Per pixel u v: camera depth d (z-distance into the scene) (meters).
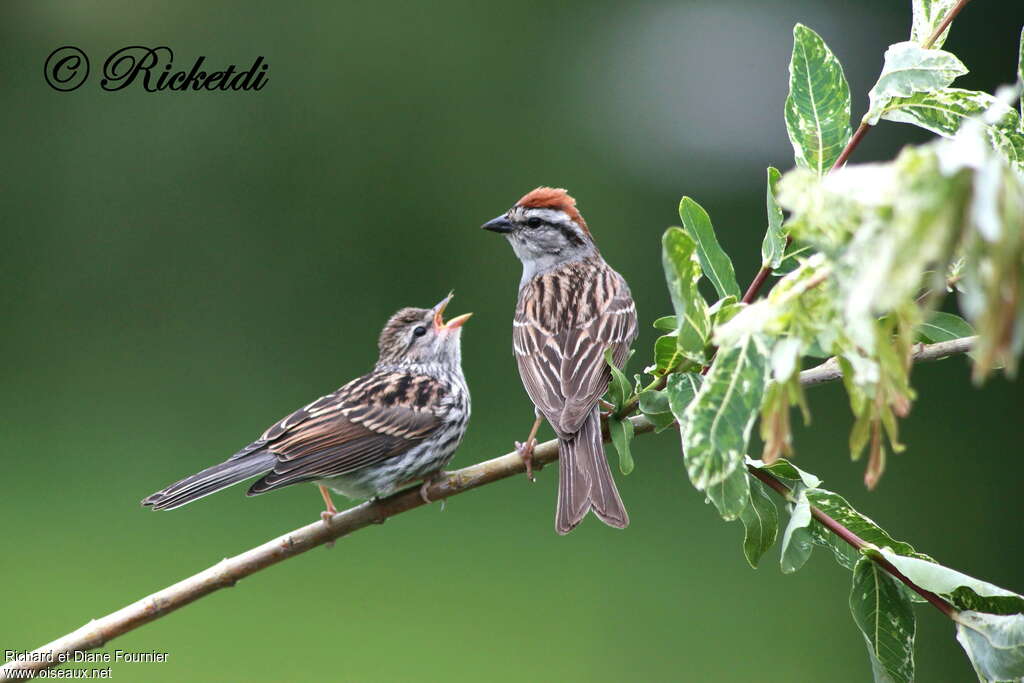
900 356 2.97
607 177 17.14
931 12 4.88
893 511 13.72
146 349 15.62
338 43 17.05
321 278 16.47
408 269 16.67
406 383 7.09
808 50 4.65
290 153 16.78
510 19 17.30
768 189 4.64
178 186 16.53
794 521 4.50
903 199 2.47
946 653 12.00
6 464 13.26
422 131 17.03
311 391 15.42
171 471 13.29
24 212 16.25
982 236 2.44
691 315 3.94
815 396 14.66
